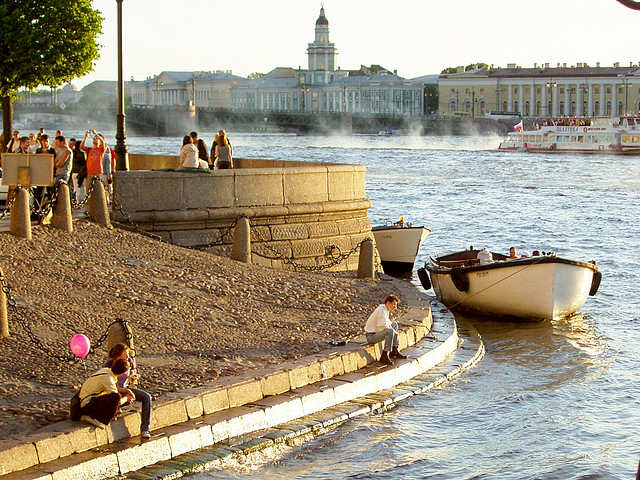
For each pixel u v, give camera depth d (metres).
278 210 24.05
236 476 12.47
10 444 11.22
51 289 17.03
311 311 18.98
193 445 12.78
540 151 123.88
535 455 14.04
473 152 127.00
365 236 26.42
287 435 13.63
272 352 15.97
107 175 24.33
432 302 23.19
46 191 22.47
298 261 24.56
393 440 14.25
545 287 23.28
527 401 16.66
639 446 14.57
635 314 25.11
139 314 16.75
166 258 20.52
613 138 118.81
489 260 25.28
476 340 20.72
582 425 15.45
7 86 37.31
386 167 97.75
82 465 11.41
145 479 11.77
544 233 46.59
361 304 20.19
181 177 22.64
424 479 13.00
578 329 23.06
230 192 23.41
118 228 21.70
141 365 14.50
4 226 20.86
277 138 192.50
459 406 16.08
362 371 16.27
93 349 14.47
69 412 12.40
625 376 18.64
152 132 198.75
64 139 22.73
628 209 58.03
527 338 21.91
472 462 13.70
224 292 19.06
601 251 40.16
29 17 37.06
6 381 13.27
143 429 12.39
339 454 13.60
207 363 14.97
